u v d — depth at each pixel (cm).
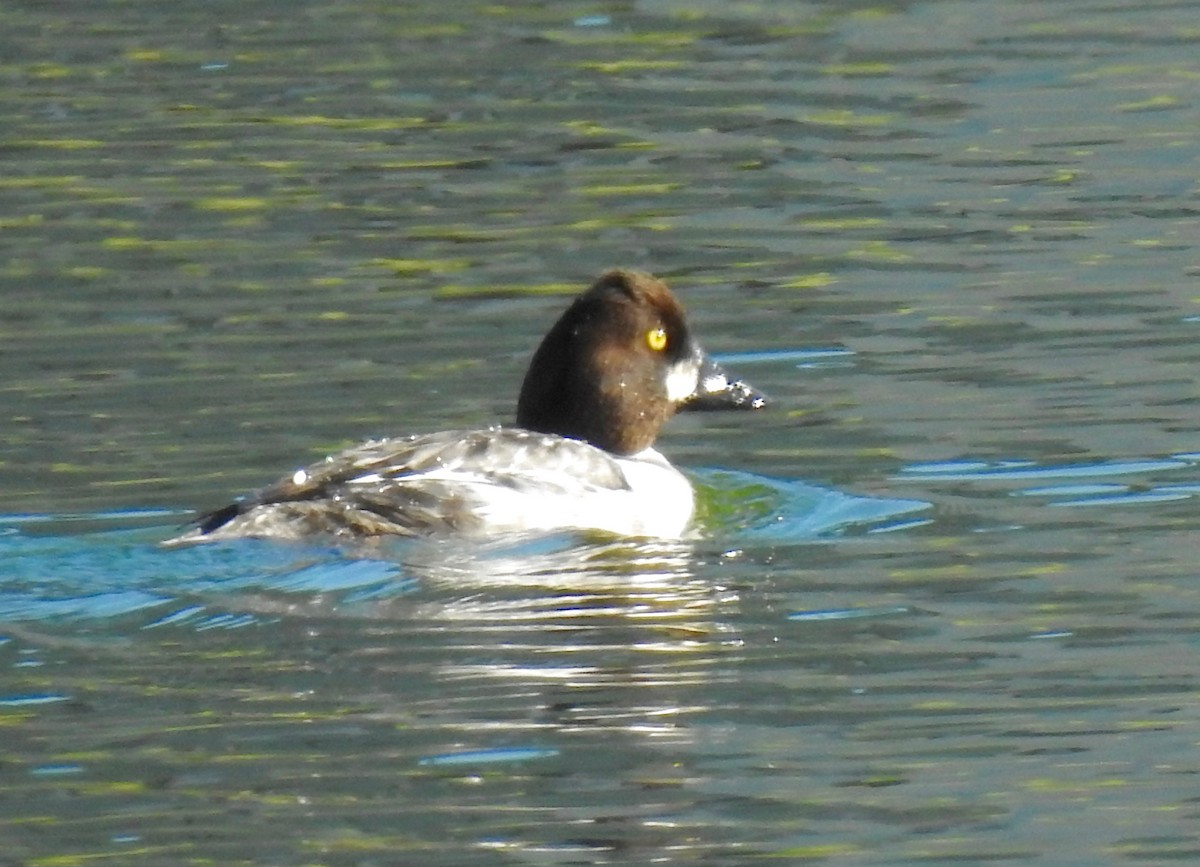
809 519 1364
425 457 1337
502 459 1354
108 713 1073
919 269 1827
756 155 2127
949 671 1122
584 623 1185
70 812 980
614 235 1912
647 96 2305
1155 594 1216
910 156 2119
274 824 968
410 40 2503
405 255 1862
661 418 1468
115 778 1009
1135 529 1317
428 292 1773
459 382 1579
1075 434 1480
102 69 2409
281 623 1184
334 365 1611
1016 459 1443
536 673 1117
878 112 2252
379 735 1046
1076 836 954
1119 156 2103
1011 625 1180
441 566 1270
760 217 1962
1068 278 1789
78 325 1702
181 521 1324
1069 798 988
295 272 1823
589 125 2217
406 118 2244
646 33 2523
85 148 2167
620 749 1033
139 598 1211
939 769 1016
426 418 1509
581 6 2623
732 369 1625
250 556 1263
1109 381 1571
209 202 2009
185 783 1003
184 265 1842
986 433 1491
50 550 1276
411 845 949
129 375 1590
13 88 2347
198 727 1059
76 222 1956
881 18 2581
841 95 2305
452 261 1852
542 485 1345
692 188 2039
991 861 934
